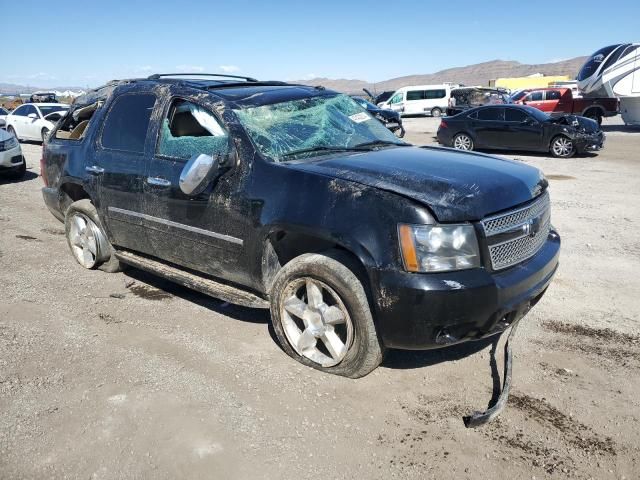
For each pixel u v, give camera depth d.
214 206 3.87
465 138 17.25
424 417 3.12
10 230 7.28
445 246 3.02
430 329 3.05
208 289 4.14
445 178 3.32
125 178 4.56
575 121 15.60
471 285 3.01
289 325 3.70
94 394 3.35
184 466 2.74
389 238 3.06
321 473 2.70
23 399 3.30
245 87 4.54
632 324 4.27
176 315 4.52
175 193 4.12
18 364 3.71
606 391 3.36
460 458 2.79
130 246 4.88
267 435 2.97
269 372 3.60
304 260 3.48
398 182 3.26
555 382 3.46
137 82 4.91
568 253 6.10
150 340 4.06
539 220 3.59
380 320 3.16
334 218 3.25
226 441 2.92
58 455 2.82
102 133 4.97
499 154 16.58
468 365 3.68
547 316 4.42
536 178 3.76
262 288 3.83
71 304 4.73
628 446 2.86
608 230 7.09
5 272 5.55
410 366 3.68
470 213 3.07
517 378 3.51
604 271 5.48
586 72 24.25
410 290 3.00
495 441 2.91
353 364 3.40
